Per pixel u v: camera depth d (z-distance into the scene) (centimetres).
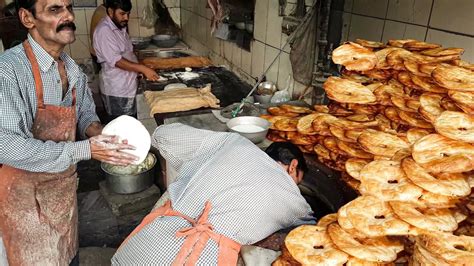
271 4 365
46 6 170
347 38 279
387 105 173
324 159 197
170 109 320
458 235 117
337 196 177
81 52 698
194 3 603
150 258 162
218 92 397
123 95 461
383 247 124
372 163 136
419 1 214
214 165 174
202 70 481
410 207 119
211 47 553
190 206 170
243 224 161
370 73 179
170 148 197
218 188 167
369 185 127
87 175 420
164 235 164
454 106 135
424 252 110
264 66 396
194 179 174
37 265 211
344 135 175
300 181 199
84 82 232
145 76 443
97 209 355
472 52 187
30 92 183
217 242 158
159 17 704
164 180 358
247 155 175
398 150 146
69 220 221
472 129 120
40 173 196
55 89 193
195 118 300
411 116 158
